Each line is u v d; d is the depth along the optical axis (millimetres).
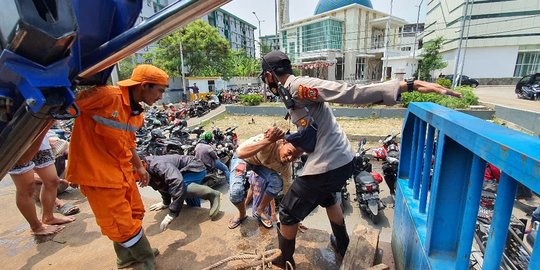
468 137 966
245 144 2154
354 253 1964
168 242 2529
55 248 2535
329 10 41812
